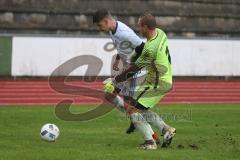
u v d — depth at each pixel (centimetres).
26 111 4259
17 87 6481
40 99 5394
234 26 10706
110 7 9912
